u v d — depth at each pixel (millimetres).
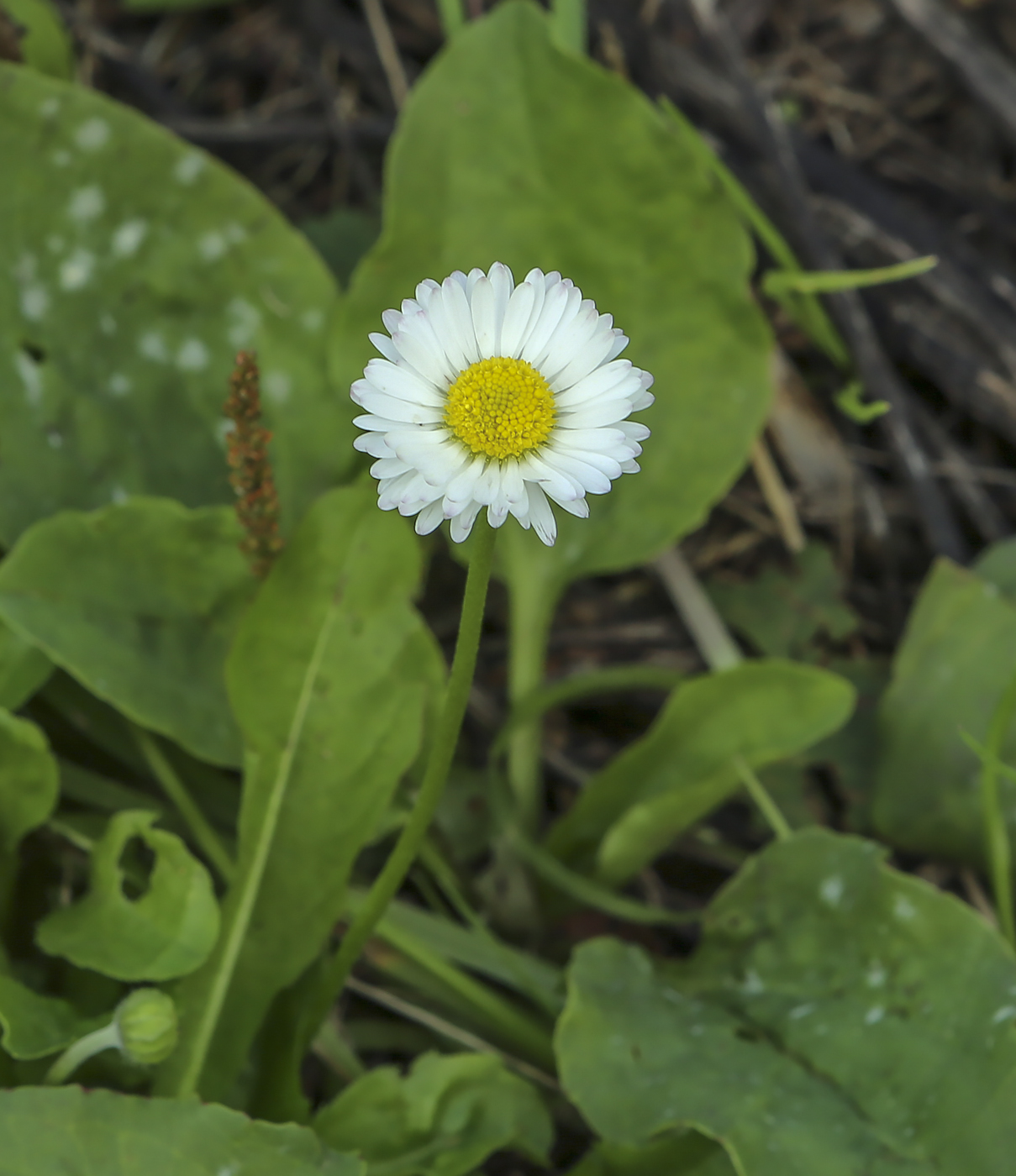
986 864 361
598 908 359
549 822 381
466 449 290
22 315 355
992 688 362
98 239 360
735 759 348
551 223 369
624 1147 323
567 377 293
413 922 347
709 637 385
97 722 353
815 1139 318
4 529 346
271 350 366
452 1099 328
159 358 362
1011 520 396
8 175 356
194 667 344
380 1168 322
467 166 366
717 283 369
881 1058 325
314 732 334
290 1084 328
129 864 337
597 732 387
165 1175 306
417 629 339
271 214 366
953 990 327
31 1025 315
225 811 356
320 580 337
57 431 354
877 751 373
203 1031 322
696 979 342
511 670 370
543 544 370
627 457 290
